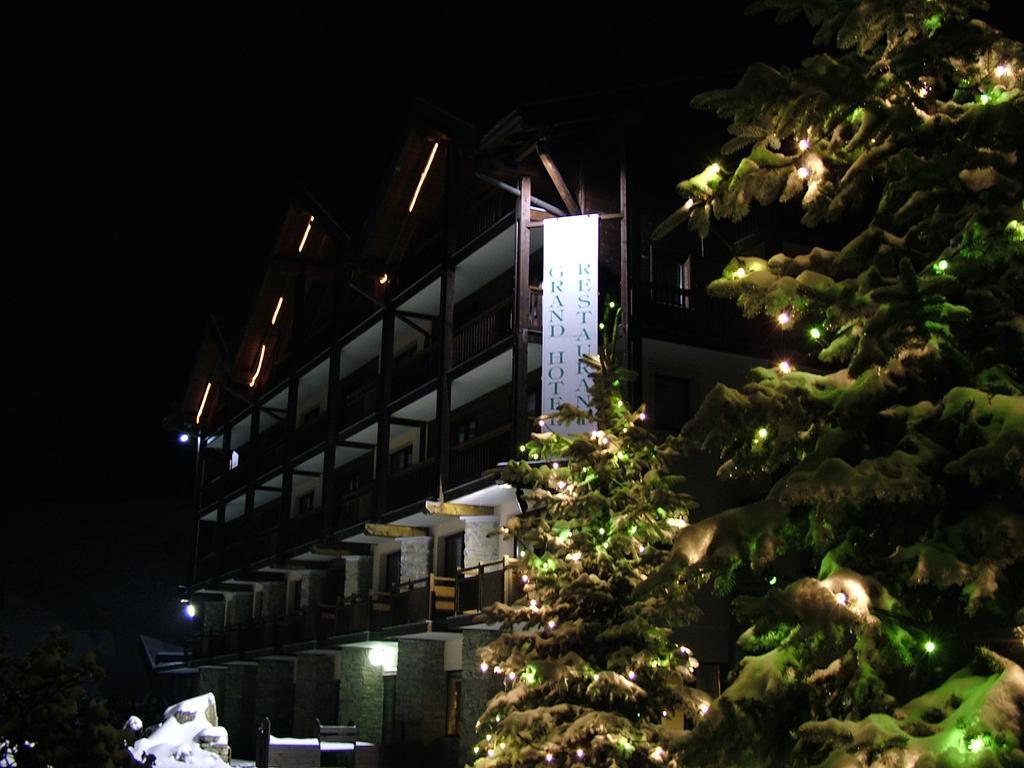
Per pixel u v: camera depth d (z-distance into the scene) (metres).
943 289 7.39
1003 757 6.15
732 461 8.34
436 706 28.91
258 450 43.69
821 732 6.58
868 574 7.40
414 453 33.75
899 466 7.14
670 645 13.49
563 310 24.28
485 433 29.52
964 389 7.31
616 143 25.97
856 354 7.40
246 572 41.34
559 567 13.69
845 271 8.11
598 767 12.29
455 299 32.34
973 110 7.51
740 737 7.15
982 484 7.24
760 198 8.32
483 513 28.17
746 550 7.29
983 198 7.40
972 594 6.69
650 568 13.57
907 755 6.33
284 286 42.59
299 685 36.94
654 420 24.89
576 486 13.95
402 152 31.88
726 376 26.11
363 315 35.53
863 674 7.24
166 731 25.23
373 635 31.11
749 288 7.96
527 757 12.38
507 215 26.84
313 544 34.81
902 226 8.01
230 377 45.19
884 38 9.25
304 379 40.88
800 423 7.82
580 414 14.55
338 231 37.12
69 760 10.33
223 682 45.03
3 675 10.53
